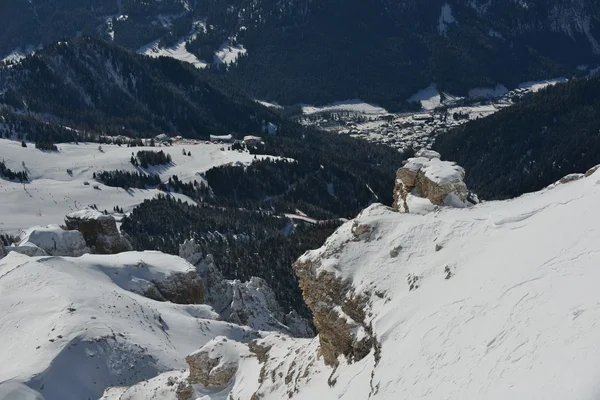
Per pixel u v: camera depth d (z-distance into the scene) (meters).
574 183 37.56
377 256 39.41
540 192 39.78
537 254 29.20
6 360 61.78
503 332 25.20
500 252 32.22
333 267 39.94
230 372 49.66
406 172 47.69
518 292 26.94
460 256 34.69
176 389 50.00
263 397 43.09
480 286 29.95
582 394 18.80
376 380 29.75
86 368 58.16
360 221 42.06
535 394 20.36
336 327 38.25
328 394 35.78
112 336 62.38
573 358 20.53
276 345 49.09
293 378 41.91
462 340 27.02
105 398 53.94
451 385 24.80
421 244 38.19
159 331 70.44
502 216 35.78
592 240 27.39
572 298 23.98
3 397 50.56
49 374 55.28
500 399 21.52
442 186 43.38
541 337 23.00
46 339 61.00
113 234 114.50
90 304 69.56
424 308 32.16
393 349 31.03
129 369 60.12
